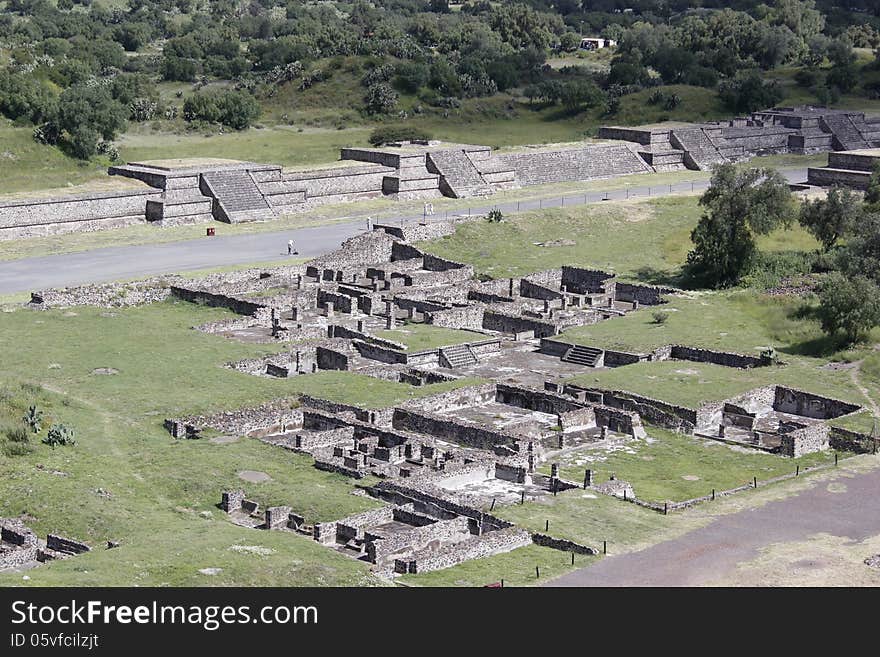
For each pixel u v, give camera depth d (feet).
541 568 283.59
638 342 481.46
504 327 521.24
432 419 386.93
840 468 359.05
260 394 409.08
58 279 557.74
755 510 323.57
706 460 373.61
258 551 283.18
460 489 340.18
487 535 297.12
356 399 406.62
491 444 374.43
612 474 358.84
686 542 299.79
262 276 569.23
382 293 549.13
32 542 293.84
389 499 327.67
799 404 422.41
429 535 300.61
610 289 574.15
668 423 403.75
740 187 568.82
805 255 586.04
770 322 503.20
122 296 526.16
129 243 638.12
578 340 485.97
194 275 558.15
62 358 438.81
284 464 351.46
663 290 559.79
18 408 375.04
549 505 323.78
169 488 330.75
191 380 419.74
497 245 636.89
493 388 426.92
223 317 511.81
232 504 320.50
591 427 401.49
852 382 436.35
